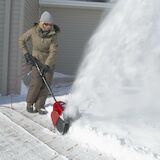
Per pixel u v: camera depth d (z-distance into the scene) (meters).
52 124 5.97
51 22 6.30
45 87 6.57
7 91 8.77
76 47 16.56
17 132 5.49
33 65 6.36
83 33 16.56
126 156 4.29
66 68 16.56
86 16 16.50
